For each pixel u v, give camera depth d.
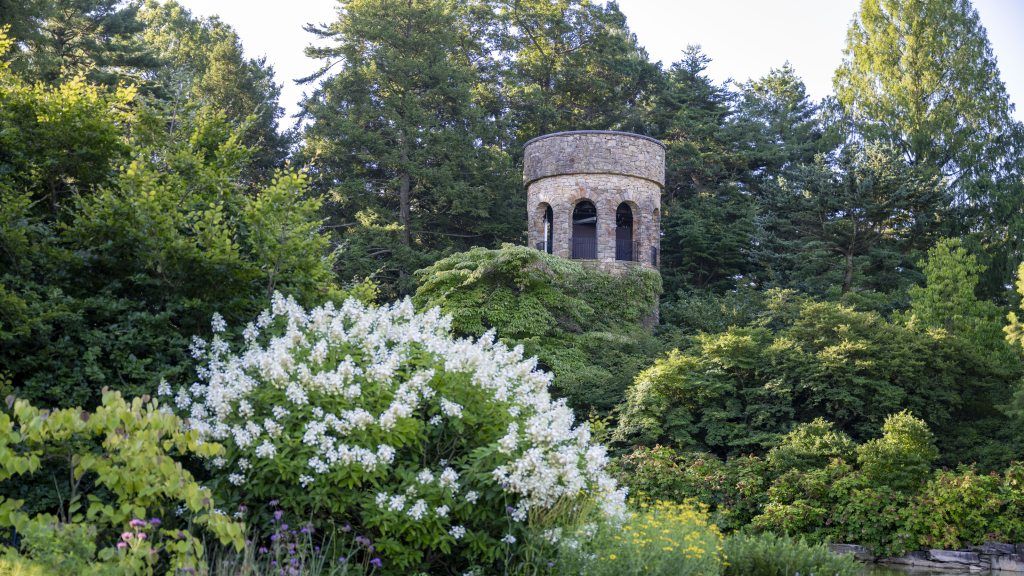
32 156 10.97
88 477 8.75
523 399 8.91
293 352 8.69
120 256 10.45
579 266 28.69
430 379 8.34
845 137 46.22
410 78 37.66
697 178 45.28
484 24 47.25
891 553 17.23
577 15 47.28
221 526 6.36
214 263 10.08
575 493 8.00
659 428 21.05
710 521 16.00
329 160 37.59
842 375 22.14
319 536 8.12
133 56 30.80
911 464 18.58
